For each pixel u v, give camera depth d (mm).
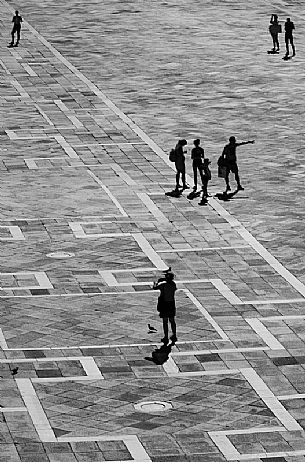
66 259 69688
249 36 129500
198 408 52312
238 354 57562
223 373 55625
